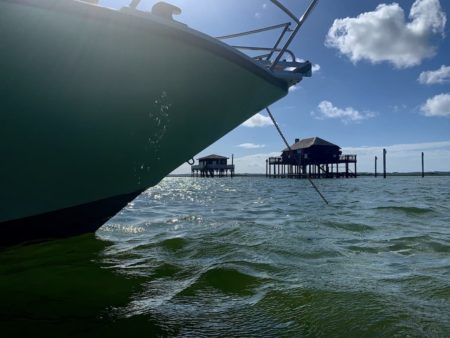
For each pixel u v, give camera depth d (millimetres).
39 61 2740
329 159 47281
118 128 3441
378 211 8586
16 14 2516
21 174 3285
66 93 2977
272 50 4863
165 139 3855
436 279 3014
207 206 10789
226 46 3547
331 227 5953
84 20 2740
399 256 3898
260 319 2283
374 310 2375
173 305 2533
